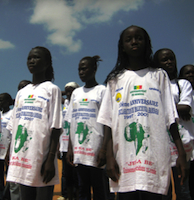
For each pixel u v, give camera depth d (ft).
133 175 7.13
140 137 7.29
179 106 10.75
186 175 6.99
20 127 9.32
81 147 12.88
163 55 11.57
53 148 9.24
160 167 7.11
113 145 7.64
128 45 8.11
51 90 9.82
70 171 15.53
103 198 11.93
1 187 16.47
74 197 15.26
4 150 17.81
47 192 9.04
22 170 8.85
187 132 10.91
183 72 13.48
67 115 14.75
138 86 7.78
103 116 7.93
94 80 14.65
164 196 10.35
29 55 10.32
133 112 7.59
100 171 12.26
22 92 10.25
